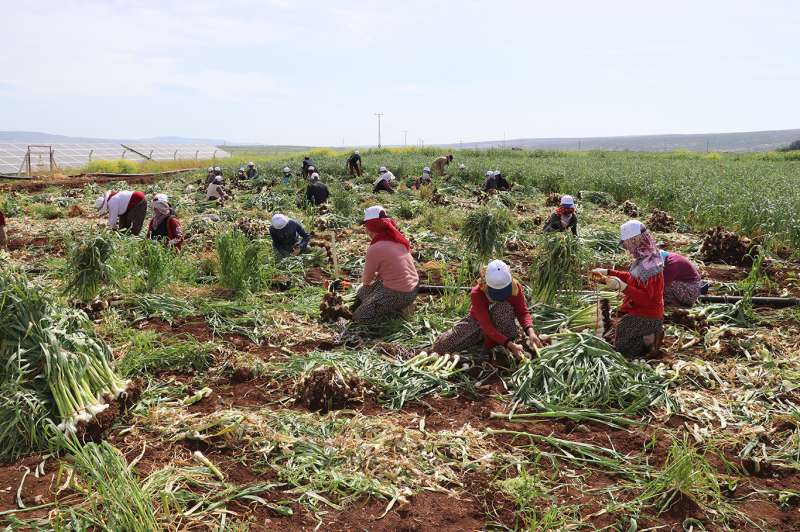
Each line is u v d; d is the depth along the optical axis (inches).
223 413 179.5
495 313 221.6
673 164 1368.1
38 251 396.2
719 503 146.9
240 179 993.5
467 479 156.3
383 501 147.3
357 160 1028.5
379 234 262.8
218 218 514.3
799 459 165.0
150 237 376.2
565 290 276.7
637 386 196.5
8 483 148.2
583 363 205.6
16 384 163.5
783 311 283.1
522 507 143.0
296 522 139.1
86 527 128.3
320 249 391.5
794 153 2105.1
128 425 177.0
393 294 257.6
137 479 149.5
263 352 237.3
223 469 157.3
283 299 299.7
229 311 271.4
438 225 492.1
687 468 145.9
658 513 143.8
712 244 403.5
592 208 668.7
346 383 195.6
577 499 148.9
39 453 160.4
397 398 198.4
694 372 213.9
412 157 1557.6
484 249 337.4
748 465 162.9
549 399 194.7
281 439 165.9
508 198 692.1
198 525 135.3
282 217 371.2
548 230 419.5
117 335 240.2
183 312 270.4
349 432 172.6
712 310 278.7
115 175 1158.3
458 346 227.8
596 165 1229.7
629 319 223.0
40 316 176.7
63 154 1636.3
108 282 269.9
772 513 145.2
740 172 1044.5
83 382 170.6
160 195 377.1
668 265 280.7
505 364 223.5
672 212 651.5
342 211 572.1
